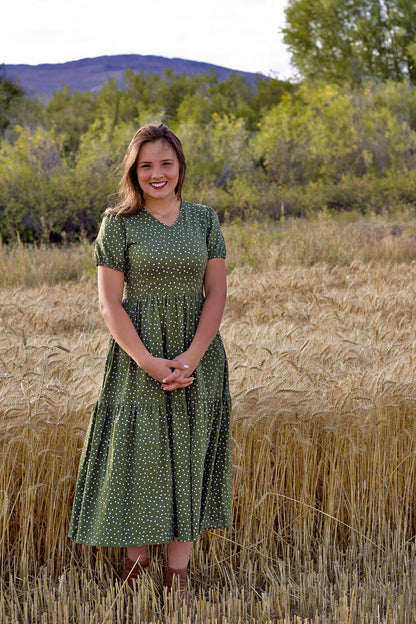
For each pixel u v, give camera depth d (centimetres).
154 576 293
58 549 297
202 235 278
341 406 326
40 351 399
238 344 397
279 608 276
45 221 1261
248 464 316
